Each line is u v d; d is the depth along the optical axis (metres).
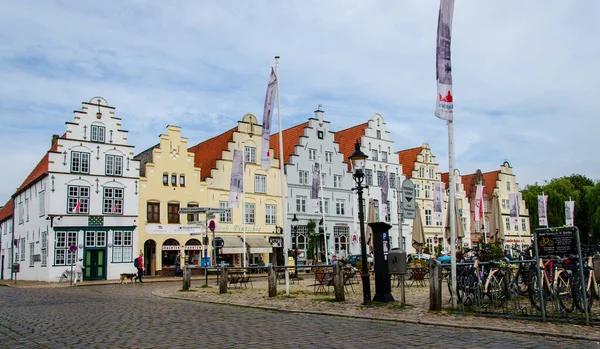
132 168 43.41
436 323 12.12
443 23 14.38
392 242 60.16
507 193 79.31
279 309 15.84
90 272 40.69
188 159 46.31
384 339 10.25
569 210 57.56
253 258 49.69
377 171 60.16
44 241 40.62
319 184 44.03
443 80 14.35
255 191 50.03
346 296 19.94
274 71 23.39
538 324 11.73
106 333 11.44
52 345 10.05
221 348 9.48
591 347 9.28
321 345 9.66
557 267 13.16
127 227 42.50
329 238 54.50
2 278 56.81
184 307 17.25
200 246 45.84
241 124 49.97
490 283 14.22
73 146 41.03
